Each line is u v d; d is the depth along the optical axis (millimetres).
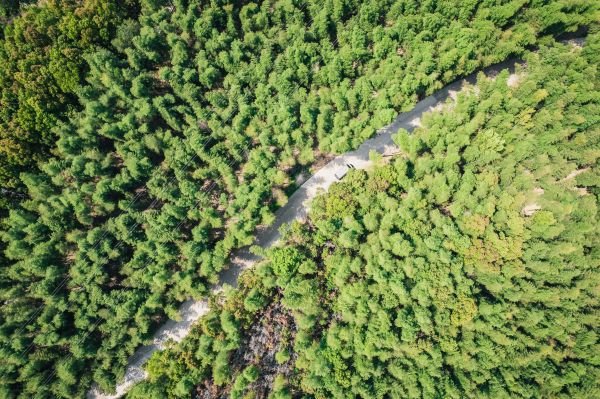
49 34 50781
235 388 44344
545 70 50344
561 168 48469
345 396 43312
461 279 45125
